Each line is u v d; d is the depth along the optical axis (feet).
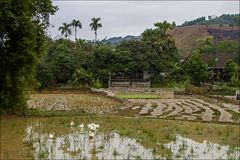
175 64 317.22
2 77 119.44
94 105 178.29
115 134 90.74
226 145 79.20
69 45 369.09
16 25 111.34
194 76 298.76
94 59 299.99
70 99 208.13
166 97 233.14
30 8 121.60
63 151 71.67
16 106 123.75
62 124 106.93
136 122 112.68
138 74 313.12
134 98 224.74
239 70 315.37
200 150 73.87
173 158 66.85
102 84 290.97
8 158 66.13
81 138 85.15
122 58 298.97
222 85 278.05
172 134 90.99
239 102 191.21
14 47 114.52
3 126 102.63
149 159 65.98
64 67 284.61
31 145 76.89
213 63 329.93
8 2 107.45
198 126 105.19
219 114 147.54
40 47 125.70
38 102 187.52
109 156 67.97
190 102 202.39
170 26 361.30
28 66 118.21
